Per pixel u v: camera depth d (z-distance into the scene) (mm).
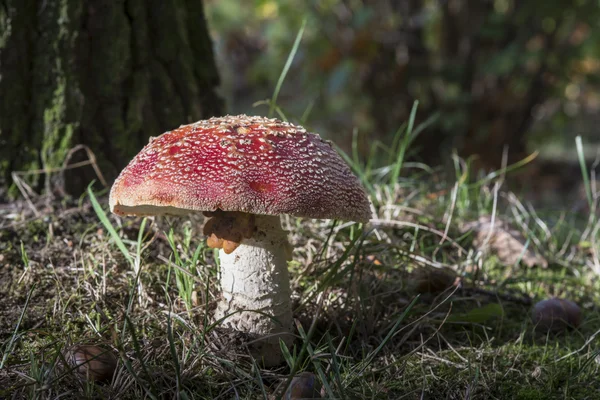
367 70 1545
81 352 590
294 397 571
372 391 590
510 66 1438
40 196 746
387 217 789
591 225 858
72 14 741
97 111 758
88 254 691
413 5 1504
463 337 677
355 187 605
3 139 741
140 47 769
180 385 589
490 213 850
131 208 630
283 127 604
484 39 1522
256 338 617
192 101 797
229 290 621
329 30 1546
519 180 1570
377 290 696
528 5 1404
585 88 2137
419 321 658
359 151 1515
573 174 1775
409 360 638
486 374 627
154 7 775
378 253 727
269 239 614
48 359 602
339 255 719
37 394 570
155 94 781
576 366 643
